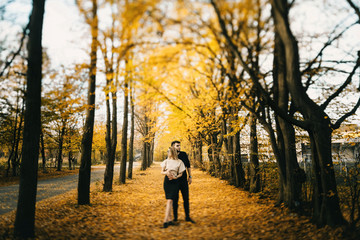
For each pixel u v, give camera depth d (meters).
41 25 4.77
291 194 5.99
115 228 5.04
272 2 3.81
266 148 9.45
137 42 4.23
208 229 4.81
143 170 28.78
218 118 12.53
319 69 5.43
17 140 18.98
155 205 7.50
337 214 4.57
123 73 5.09
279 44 4.95
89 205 7.45
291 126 6.39
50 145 27.25
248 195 8.70
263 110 6.91
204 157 24.66
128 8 3.59
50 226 5.14
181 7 3.75
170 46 4.28
